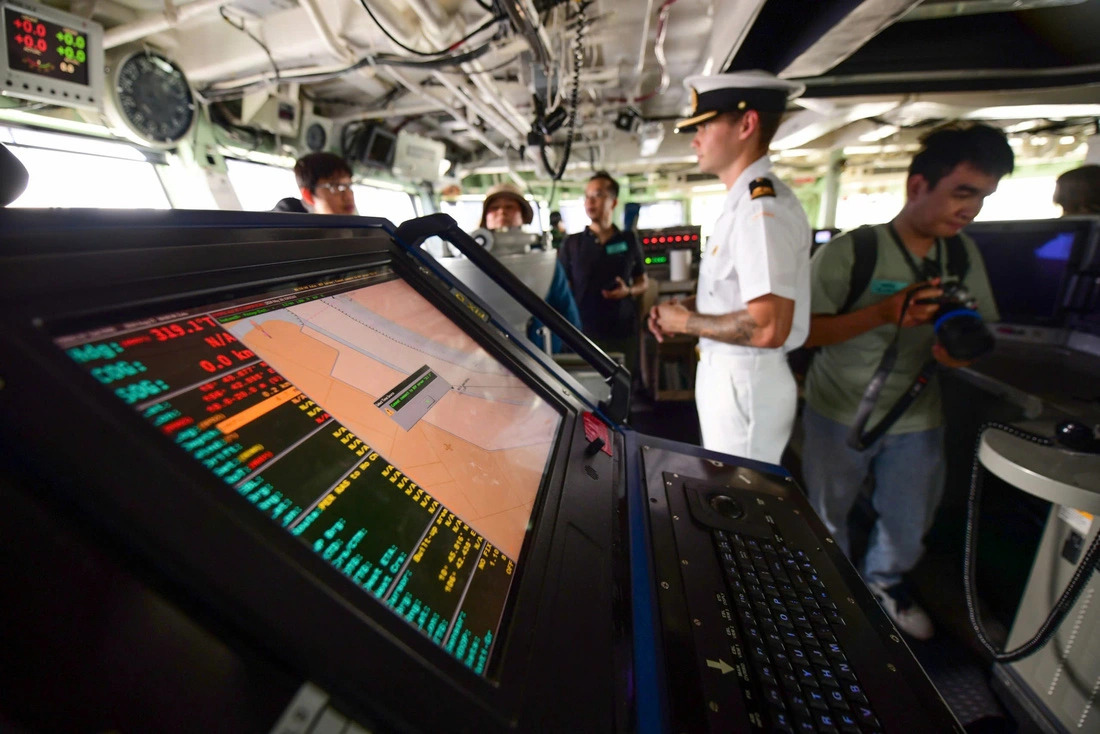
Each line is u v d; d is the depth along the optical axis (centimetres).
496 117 314
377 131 425
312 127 378
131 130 236
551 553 49
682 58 346
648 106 492
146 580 24
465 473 53
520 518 52
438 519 45
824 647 47
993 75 299
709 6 260
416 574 38
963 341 113
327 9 209
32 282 26
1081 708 108
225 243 43
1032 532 160
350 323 58
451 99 335
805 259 125
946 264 150
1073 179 204
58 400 22
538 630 40
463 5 219
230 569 24
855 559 199
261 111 321
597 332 334
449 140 567
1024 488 94
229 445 33
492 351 77
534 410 74
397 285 74
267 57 244
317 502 36
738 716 40
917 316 128
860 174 906
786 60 247
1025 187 885
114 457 23
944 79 310
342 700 26
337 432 44
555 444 69
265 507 32
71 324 28
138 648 23
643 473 76
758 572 57
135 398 30
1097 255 187
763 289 111
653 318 144
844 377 158
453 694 29
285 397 42
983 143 120
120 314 32
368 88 373
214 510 25
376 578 35
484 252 89
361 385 52
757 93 120
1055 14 277
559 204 870
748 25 209
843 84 325
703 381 148
